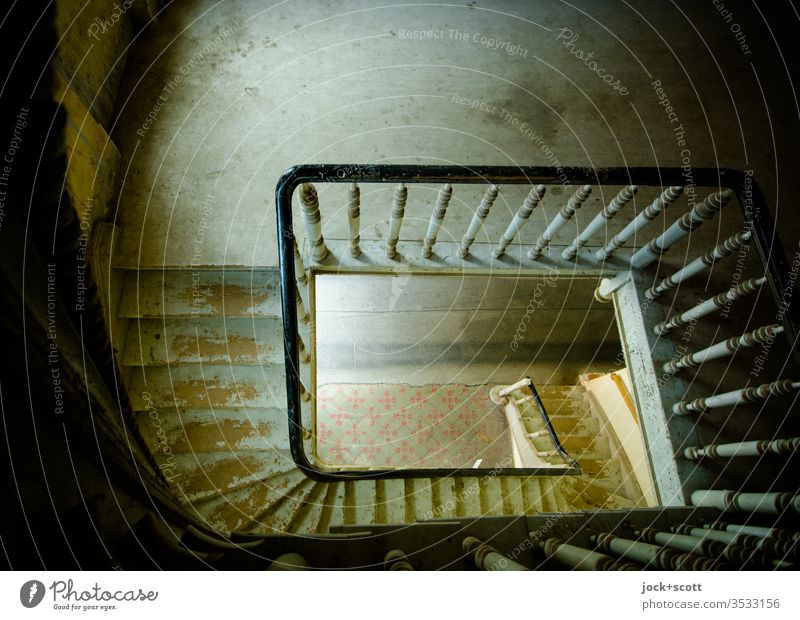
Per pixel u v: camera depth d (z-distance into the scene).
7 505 0.81
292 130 3.32
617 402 4.39
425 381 5.12
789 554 1.35
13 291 0.69
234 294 3.00
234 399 2.80
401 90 3.50
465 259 2.90
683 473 2.36
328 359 4.89
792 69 3.74
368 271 2.88
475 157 3.32
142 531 1.18
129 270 2.97
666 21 3.89
